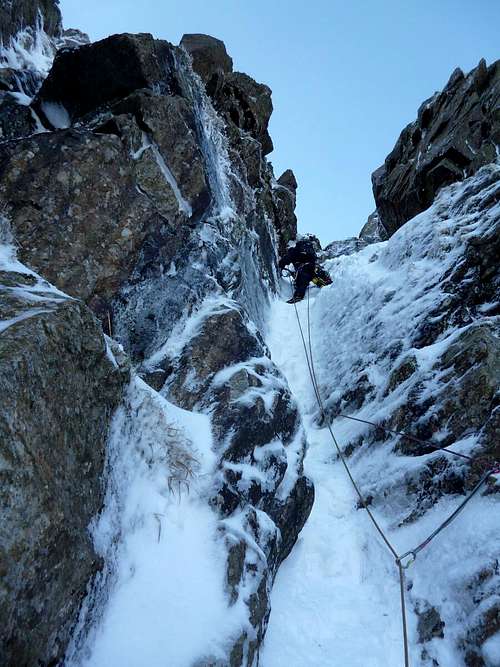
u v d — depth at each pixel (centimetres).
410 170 1323
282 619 406
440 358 588
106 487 308
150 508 345
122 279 476
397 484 519
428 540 446
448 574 412
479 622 364
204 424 454
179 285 563
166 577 318
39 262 426
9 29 735
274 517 450
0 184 432
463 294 682
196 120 654
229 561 347
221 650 295
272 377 549
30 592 217
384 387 640
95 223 463
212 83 1191
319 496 566
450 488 480
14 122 555
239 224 827
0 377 229
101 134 487
